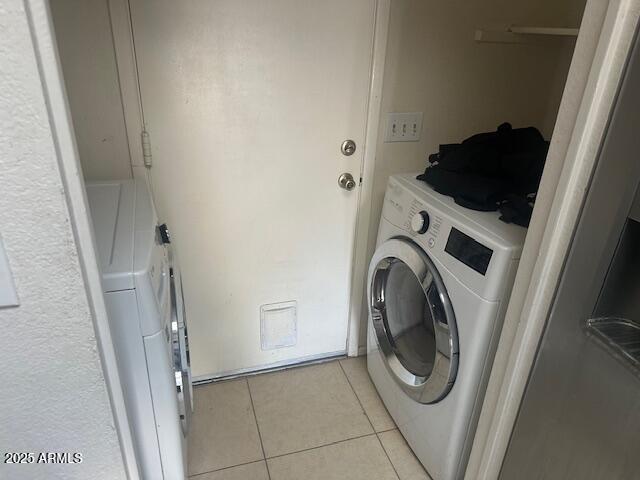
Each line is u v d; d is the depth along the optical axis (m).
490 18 1.70
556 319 0.95
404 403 1.66
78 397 0.70
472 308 1.22
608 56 0.76
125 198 1.30
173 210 1.63
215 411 1.84
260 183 1.68
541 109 1.93
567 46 1.80
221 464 1.62
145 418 1.06
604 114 0.80
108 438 0.75
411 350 1.70
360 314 2.05
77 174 0.58
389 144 1.79
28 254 0.59
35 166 0.55
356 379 2.03
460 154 1.49
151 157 1.52
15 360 0.65
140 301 0.94
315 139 1.68
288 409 1.86
